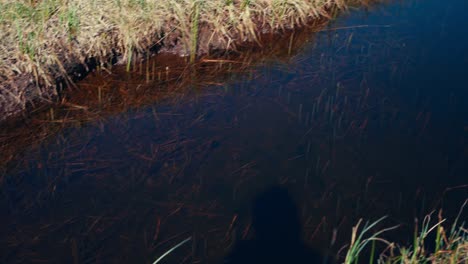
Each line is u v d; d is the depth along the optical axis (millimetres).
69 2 5309
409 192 3939
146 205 3846
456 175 4094
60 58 4973
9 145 4410
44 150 4379
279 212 3787
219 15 5723
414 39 6094
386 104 4922
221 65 5598
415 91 5117
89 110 4832
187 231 3639
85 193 3949
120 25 5258
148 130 4617
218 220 3723
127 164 4219
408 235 3586
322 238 3584
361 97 5035
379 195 3916
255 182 4043
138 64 5422
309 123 4680
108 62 5293
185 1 5637
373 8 6816
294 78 5414
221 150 4363
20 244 3535
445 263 2980
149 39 5445
